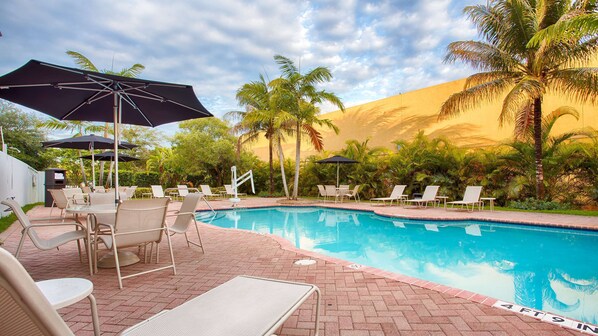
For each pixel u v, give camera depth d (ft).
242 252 16.02
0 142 55.47
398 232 25.71
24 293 3.01
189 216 15.64
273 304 5.54
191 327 4.73
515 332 7.72
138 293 10.37
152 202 12.27
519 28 31.96
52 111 15.62
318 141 48.83
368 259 18.25
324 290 10.60
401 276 12.06
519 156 34.14
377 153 48.34
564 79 30.50
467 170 37.99
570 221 24.17
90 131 54.95
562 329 7.84
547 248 20.06
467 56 34.06
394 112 52.70
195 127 68.18
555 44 29.55
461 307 9.20
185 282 11.44
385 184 45.29
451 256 18.75
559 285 13.60
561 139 32.42
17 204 11.23
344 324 8.21
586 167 30.86
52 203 35.55
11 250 16.57
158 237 13.01
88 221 12.36
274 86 46.37
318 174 53.57
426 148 40.60
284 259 14.61
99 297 10.03
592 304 11.41
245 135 57.00
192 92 14.01
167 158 68.23
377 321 8.37
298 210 40.68
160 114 17.37
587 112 34.09
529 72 32.71
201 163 64.34
